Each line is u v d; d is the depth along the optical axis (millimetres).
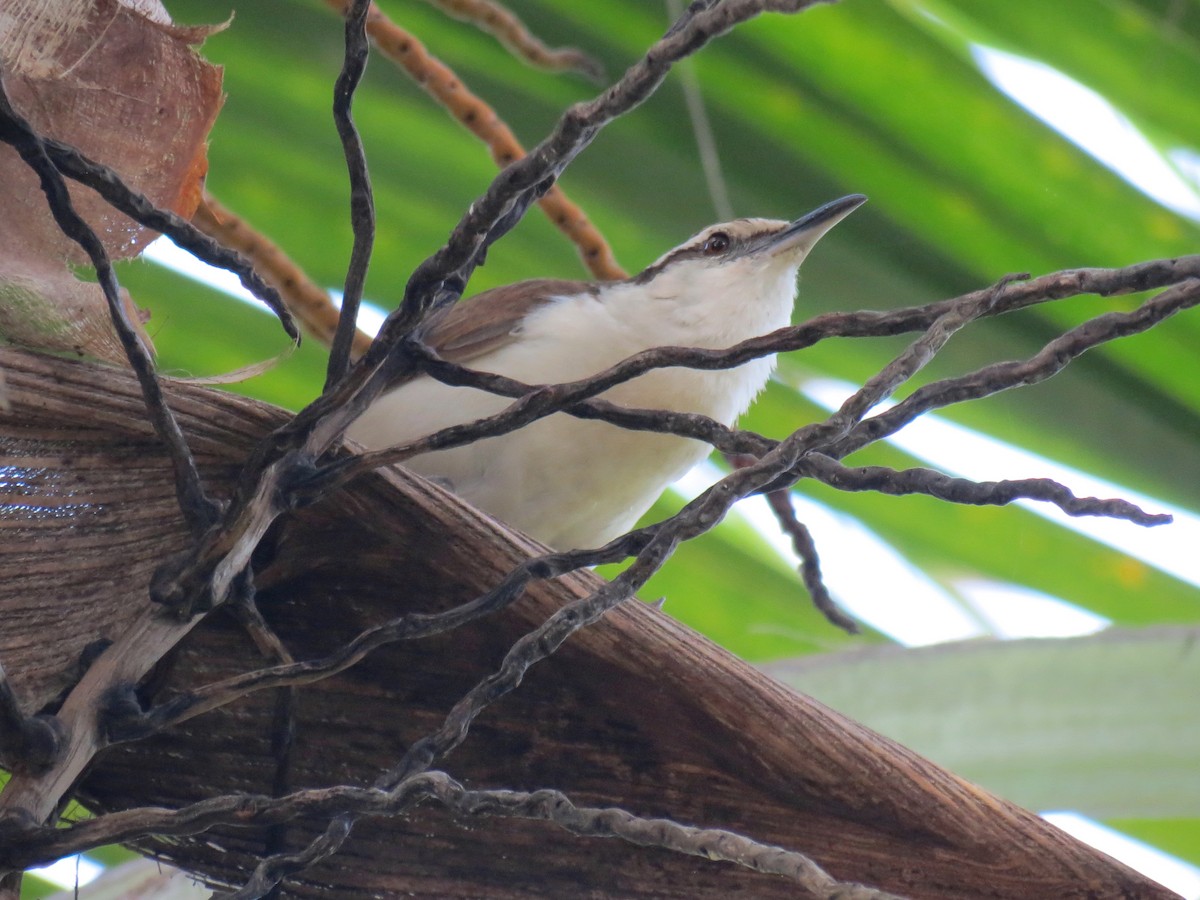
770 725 3779
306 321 6945
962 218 7828
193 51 4039
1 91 3301
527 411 3523
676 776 3949
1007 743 6074
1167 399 7238
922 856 3789
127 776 4137
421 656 4074
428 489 3939
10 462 3811
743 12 2887
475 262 3865
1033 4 7430
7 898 3459
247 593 3820
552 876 4004
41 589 3736
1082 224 7605
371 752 4098
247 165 8297
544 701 3986
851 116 7812
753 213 8344
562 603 3898
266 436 3648
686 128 7996
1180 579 7883
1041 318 7496
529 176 3180
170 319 8586
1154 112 7516
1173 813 5898
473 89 8180
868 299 8219
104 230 4039
